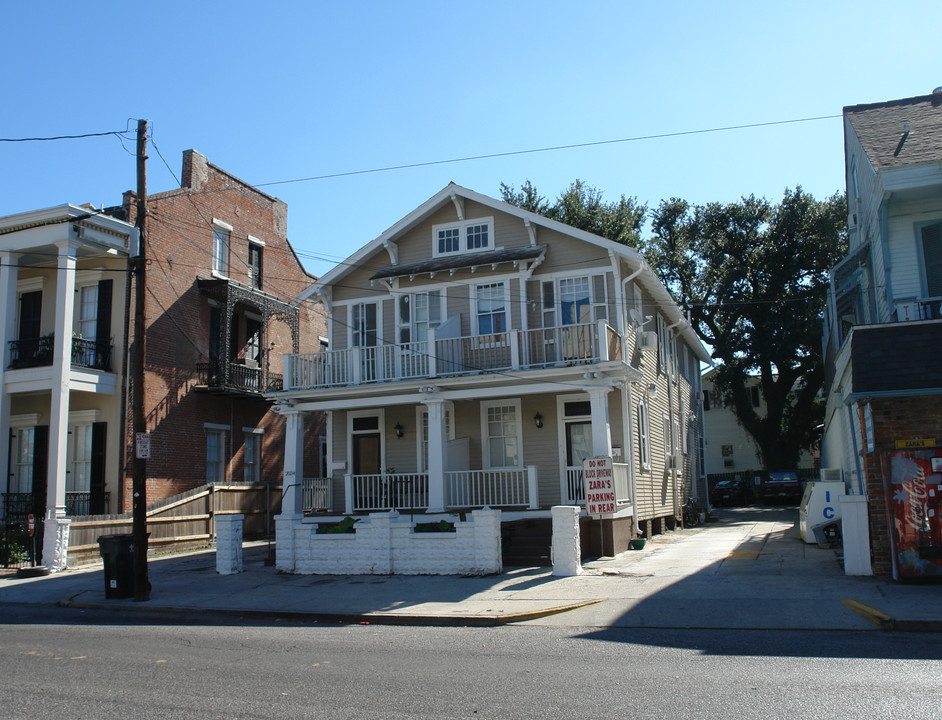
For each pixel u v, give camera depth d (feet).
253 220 95.20
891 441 41.01
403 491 69.10
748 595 38.83
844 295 66.08
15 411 79.15
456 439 67.72
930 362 39.91
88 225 70.74
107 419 74.38
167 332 79.56
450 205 71.67
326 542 55.16
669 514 80.48
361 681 24.80
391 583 49.37
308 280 105.81
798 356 136.26
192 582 54.13
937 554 39.14
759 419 141.08
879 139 55.62
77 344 72.18
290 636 34.81
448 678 24.98
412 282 70.95
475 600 42.09
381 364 65.82
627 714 20.13
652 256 139.85
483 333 68.13
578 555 49.11
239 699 22.76
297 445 67.82
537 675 25.08
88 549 65.05
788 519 92.02
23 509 72.28
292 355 68.90
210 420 84.79
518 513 59.47
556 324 66.23
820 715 19.45
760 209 142.00
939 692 21.25
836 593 37.91
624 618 35.86
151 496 75.77
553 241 67.87
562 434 66.08
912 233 50.67
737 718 19.48
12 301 71.56
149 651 31.12
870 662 25.20
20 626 39.34
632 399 67.36
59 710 21.90
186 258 83.05
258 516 87.51
